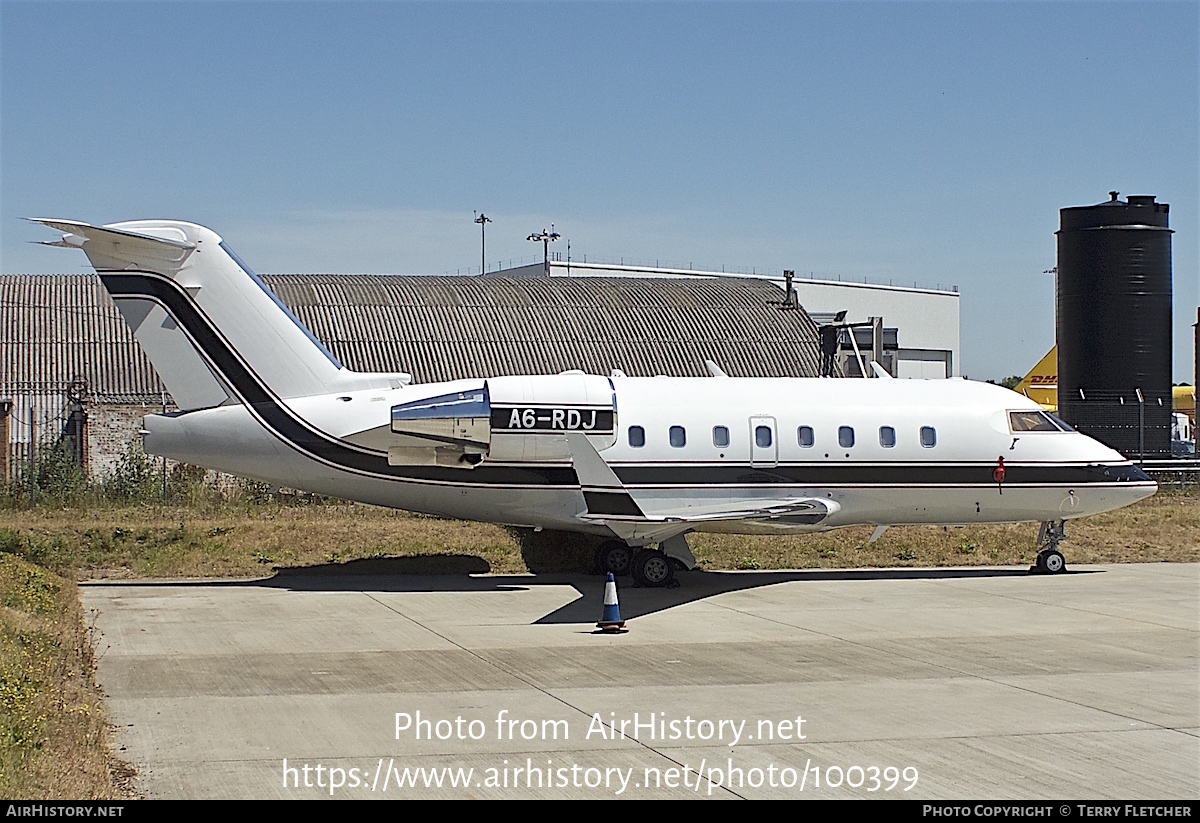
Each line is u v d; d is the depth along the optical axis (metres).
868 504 23.88
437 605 20.62
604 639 17.14
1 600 17.22
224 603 20.75
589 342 38.12
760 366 38.22
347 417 22.14
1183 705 12.90
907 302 75.50
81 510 30.69
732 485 23.12
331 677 14.32
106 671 14.64
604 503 20.22
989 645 16.70
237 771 10.32
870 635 17.55
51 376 35.16
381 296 39.69
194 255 21.92
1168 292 46.09
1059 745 11.21
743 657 15.73
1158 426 45.72
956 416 24.25
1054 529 25.75
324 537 27.05
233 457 22.11
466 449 22.30
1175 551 28.77
